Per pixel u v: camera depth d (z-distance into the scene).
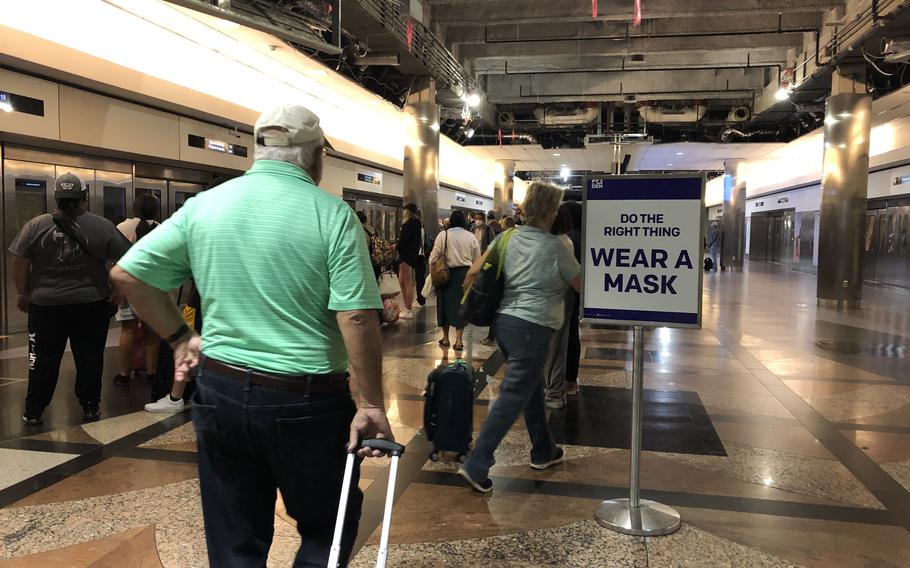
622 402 5.47
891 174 16.38
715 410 5.24
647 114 18.95
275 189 1.84
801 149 20.80
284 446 1.80
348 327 1.78
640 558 2.86
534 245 3.46
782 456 4.19
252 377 1.77
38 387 4.61
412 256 10.67
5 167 7.50
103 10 7.82
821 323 10.16
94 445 4.25
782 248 25.97
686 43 13.74
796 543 3.02
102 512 3.28
